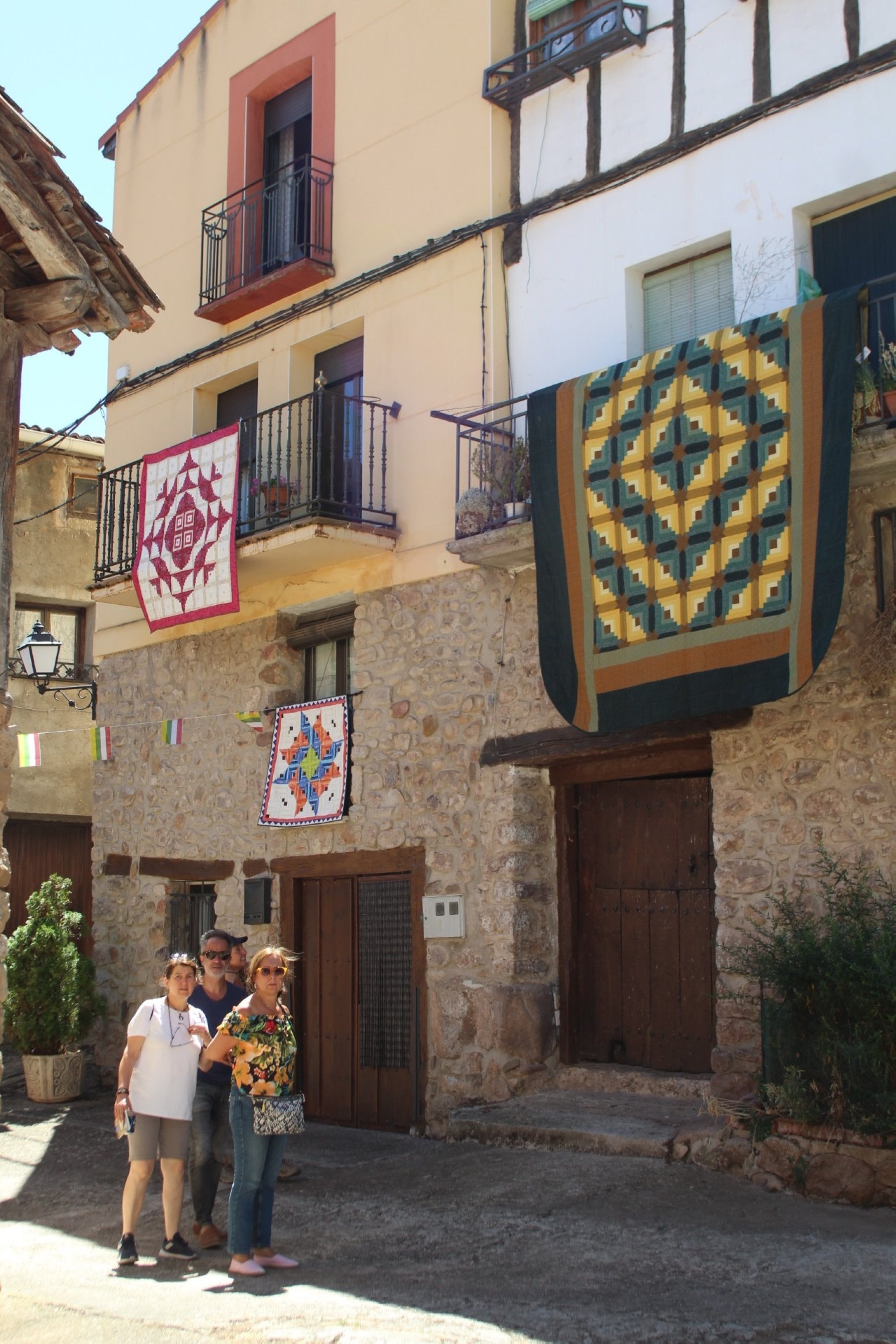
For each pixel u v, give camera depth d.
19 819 16.23
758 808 8.05
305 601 11.45
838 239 8.56
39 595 16.56
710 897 8.87
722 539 7.82
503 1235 6.37
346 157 11.66
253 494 11.27
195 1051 6.51
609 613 8.33
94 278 6.89
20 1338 5.25
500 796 9.57
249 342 12.51
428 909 9.84
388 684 10.55
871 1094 6.59
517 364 10.12
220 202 12.51
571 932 9.51
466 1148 8.50
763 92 8.83
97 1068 13.12
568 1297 5.40
